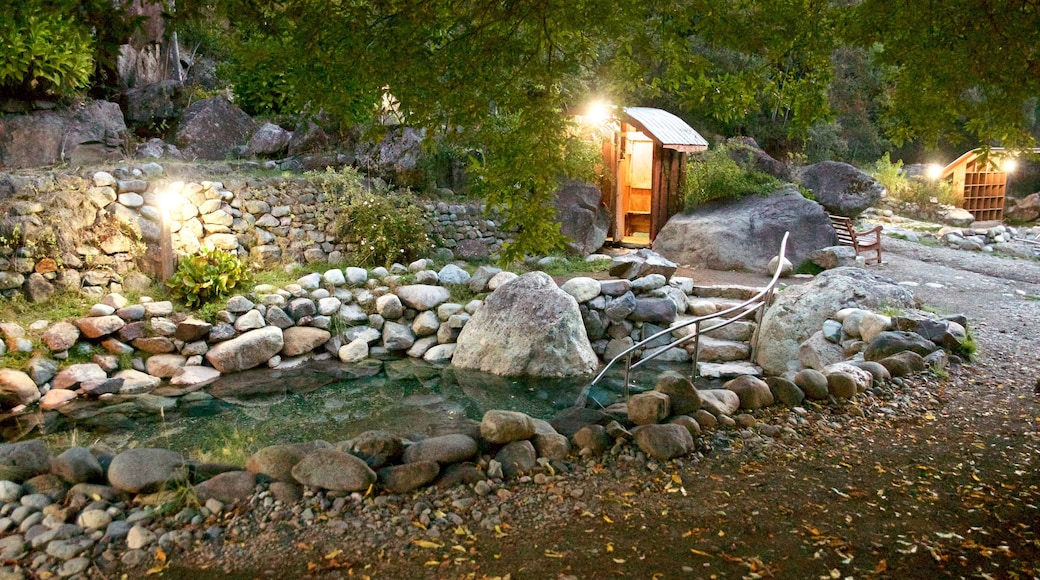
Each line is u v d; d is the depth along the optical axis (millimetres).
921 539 3387
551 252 12492
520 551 3283
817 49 4105
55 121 9906
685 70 4422
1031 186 22703
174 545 3293
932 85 4008
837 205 15586
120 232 8922
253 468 3924
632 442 4500
